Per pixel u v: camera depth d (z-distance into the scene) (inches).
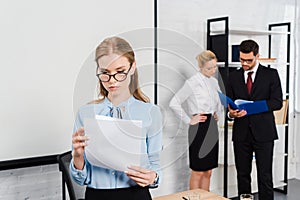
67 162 77.7
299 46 175.6
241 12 157.3
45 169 106.6
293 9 173.8
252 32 147.4
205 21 146.3
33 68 99.4
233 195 153.4
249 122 131.1
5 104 96.2
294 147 180.5
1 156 96.3
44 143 102.3
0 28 94.3
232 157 149.3
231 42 154.6
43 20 100.0
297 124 179.6
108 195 59.3
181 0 140.3
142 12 116.7
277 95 129.4
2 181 101.0
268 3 165.2
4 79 95.7
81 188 73.7
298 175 181.2
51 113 102.8
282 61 170.6
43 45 100.4
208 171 133.3
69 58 104.6
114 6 111.2
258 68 131.7
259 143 130.4
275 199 153.7
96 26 108.3
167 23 137.6
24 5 97.0
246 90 131.2
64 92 104.4
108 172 59.4
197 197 79.1
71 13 104.0
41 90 101.0
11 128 97.3
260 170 132.5
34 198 105.7
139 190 60.2
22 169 103.4
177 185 141.5
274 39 167.2
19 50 97.3
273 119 132.7
